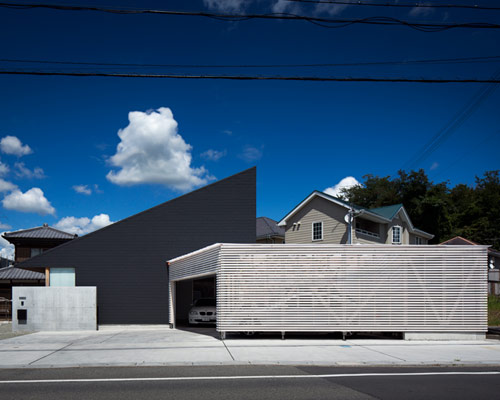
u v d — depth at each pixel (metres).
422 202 43.94
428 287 14.09
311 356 10.70
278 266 13.90
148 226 19.88
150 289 19.50
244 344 12.78
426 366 9.84
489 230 45.03
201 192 20.33
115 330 18.19
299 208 31.42
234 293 13.74
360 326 13.79
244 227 20.23
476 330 13.98
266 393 7.12
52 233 35.81
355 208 28.36
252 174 20.70
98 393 7.16
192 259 16.62
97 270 19.36
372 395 7.00
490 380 8.26
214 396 6.92
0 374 8.91
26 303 17.91
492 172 55.09
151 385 7.75
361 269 14.04
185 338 14.45
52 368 9.58
